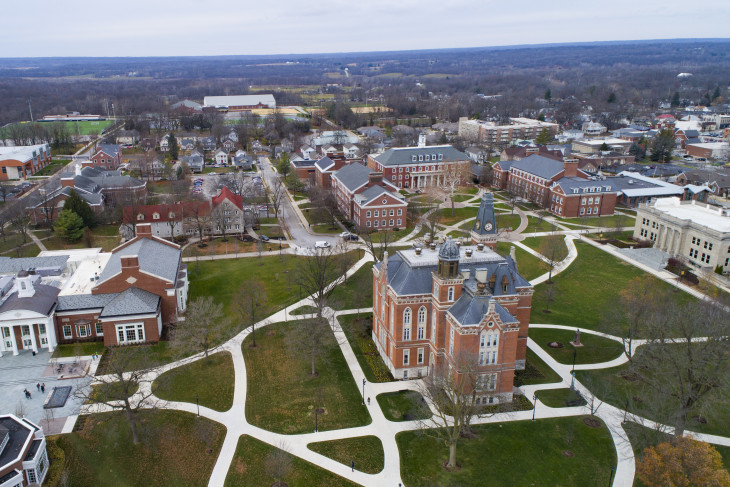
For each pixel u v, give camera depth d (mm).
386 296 94375
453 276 85375
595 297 125812
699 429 80625
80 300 104938
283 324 111625
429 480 70750
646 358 87250
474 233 102875
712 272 131875
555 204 194875
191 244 161125
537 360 98938
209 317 100500
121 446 76625
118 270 108375
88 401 84125
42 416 82250
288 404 86062
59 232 157625
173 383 91250
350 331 109125
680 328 86375
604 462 74125
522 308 92000
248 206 189750
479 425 81125
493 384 84875
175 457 74625
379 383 91750
